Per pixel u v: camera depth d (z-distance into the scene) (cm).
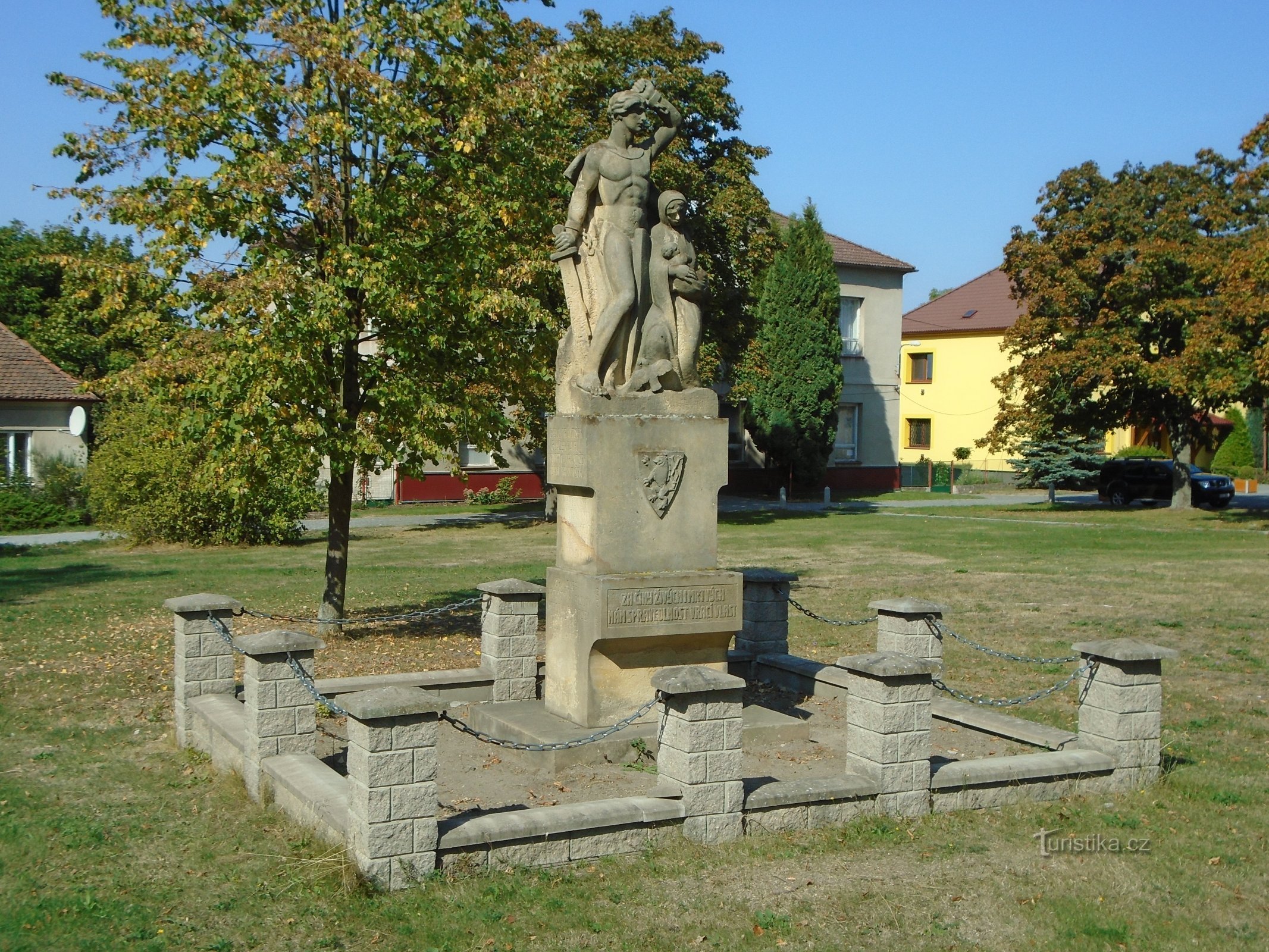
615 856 730
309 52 1295
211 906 664
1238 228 3553
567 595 991
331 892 672
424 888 675
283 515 2912
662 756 776
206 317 1263
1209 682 1239
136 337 1435
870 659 813
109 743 1032
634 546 967
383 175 1393
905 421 5888
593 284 995
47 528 3434
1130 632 1543
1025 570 2259
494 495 4241
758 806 764
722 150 3316
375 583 2144
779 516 3772
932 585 2041
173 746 1026
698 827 748
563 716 1001
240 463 1302
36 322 4438
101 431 3067
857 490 4975
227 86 1286
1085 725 900
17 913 657
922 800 811
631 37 3106
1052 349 3747
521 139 1443
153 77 1298
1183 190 3575
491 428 1473
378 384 1440
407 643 1509
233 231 1309
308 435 1293
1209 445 3931
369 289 1295
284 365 1254
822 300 4362
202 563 2520
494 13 1418
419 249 1402
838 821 790
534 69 1430
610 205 999
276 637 867
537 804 837
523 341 1505
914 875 708
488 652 1166
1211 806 837
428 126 1342
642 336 1001
